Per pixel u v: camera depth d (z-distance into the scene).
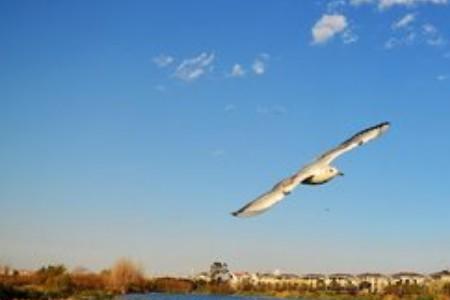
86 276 150.25
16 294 115.31
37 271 137.50
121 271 163.50
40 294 119.94
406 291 190.12
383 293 198.38
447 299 173.62
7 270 132.62
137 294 169.12
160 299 146.12
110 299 132.25
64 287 133.88
